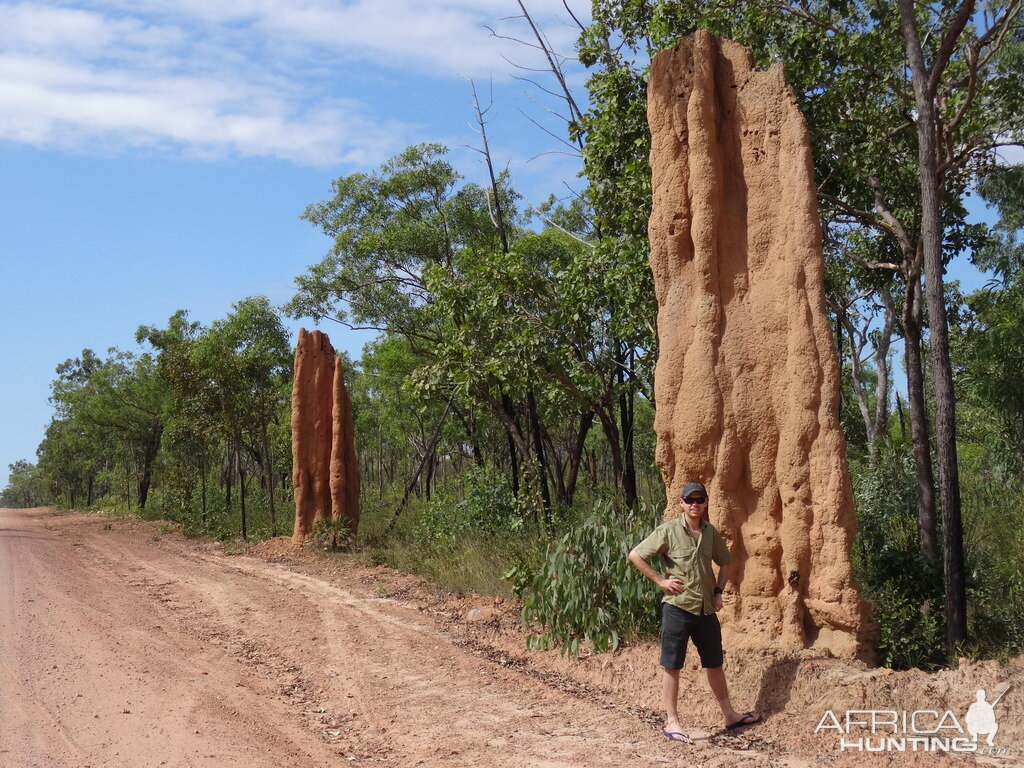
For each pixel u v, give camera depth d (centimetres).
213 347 2684
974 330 1670
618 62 1312
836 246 1460
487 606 1213
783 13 1233
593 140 1305
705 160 812
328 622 1141
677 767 588
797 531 749
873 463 1423
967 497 1273
